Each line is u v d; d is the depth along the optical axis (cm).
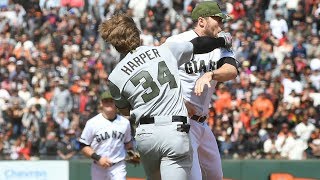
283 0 4688
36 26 4553
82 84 3947
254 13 4625
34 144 3472
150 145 1311
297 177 3200
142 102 1312
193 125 1520
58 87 3788
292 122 3666
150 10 4597
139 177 3142
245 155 3447
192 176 1350
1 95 3822
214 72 1384
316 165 3203
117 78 1332
